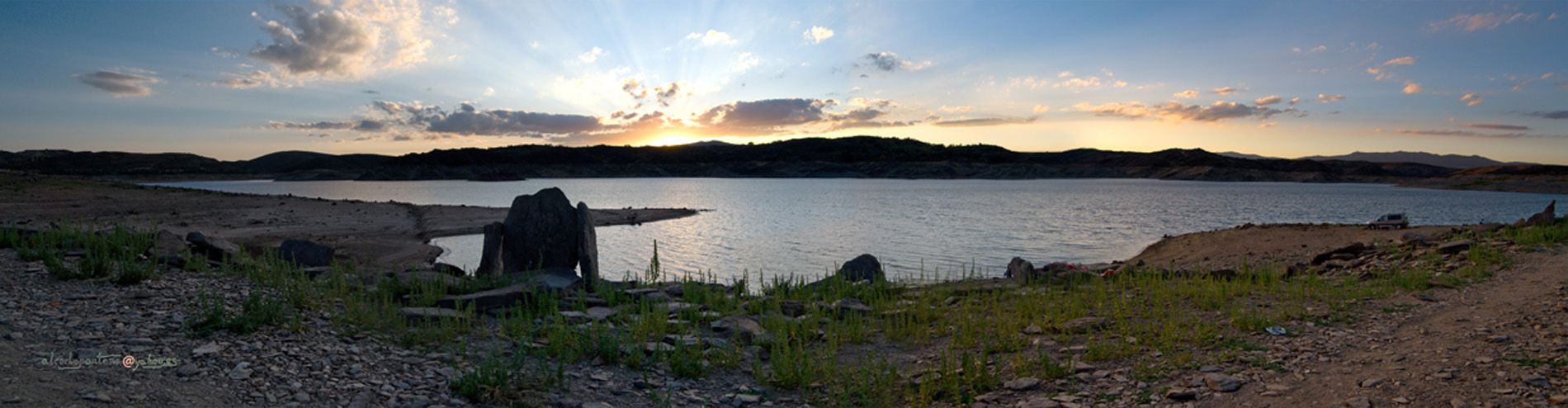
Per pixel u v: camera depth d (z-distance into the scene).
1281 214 71.00
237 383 5.55
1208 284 12.11
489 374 6.05
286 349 6.57
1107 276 14.64
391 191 155.50
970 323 9.36
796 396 6.71
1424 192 171.12
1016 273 14.87
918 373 7.36
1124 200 102.12
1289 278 13.79
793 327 9.09
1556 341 7.01
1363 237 24.62
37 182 54.94
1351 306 10.07
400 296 10.34
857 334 9.02
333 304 8.70
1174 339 8.18
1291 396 5.90
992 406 6.19
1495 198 131.75
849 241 37.91
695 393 6.66
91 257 10.88
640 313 9.50
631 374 7.11
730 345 8.28
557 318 8.59
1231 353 7.44
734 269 26.38
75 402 4.75
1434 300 10.27
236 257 12.87
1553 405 5.25
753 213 64.06
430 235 35.78
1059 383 6.75
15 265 9.78
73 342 6.16
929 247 35.03
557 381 6.56
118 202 46.12
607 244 35.78
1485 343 7.18
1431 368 6.35
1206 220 59.19
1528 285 10.88
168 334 6.70
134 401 4.91
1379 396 5.66
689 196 116.81
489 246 13.55
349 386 5.80
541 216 13.66
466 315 8.55
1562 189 174.12
